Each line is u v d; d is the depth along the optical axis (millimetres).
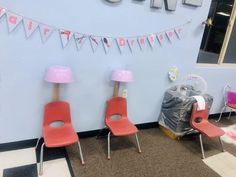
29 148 2182
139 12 2238
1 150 2082
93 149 2301
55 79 1824
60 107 2100
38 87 2043
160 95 2814
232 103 3398
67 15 1930
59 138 1921
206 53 3234
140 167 2105
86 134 2492
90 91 2314
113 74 2242
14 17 1742
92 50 2154
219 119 3518
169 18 2447
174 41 2604
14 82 1930
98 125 2525
